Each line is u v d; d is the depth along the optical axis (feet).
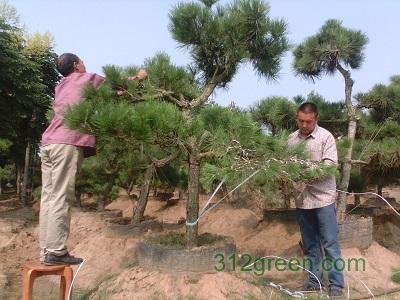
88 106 12.84
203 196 38.06
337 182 22.40
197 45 17.60
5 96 41.47
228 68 17.69
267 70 17.76
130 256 21.90
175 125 13.80
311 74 24.36
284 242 24.88
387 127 24.38
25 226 34.50
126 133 12.79
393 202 44.45
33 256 26.27
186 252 15.44
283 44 17.26
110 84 16.10
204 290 14.89
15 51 40.04
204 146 15.52
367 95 24.04
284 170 14.24
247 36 16.92
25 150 59.36
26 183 54.24
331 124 26.78
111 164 29.40
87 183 38.78
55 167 13.93
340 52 22.66
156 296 14.92
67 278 14.07
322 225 16.81
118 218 33.30
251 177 14.14
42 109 49.11
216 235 17.85
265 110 24.80
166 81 18.10
